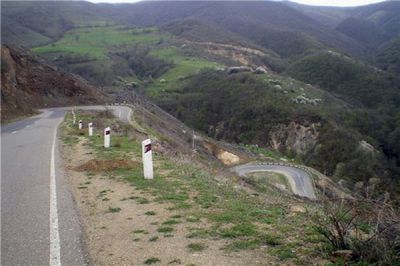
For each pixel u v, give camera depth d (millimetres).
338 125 82500
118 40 184500
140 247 5648
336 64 133500
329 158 72125
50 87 58188
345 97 116375
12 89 41688
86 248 5680
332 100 102625
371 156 67688
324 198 5863
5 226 6652
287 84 108500
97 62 130375
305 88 109188
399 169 63969
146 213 7289
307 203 8703
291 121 86250
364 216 5422
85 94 61312
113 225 6668
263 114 92188
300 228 6199
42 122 30781
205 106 106062
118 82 118562
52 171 11500
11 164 12719
